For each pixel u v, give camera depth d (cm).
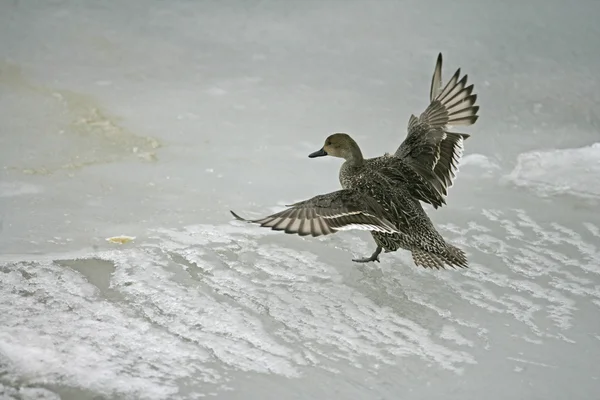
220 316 921
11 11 1752
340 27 1777
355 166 1056
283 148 1352
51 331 870
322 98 1520
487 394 820
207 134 1384
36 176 1215
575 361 873
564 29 1766
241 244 1070
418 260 948
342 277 1016
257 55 1661
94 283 962
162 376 820
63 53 1617
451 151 1002
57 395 785
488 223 1149
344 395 811
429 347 891
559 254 1076
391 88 1562
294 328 912
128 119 1413
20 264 985
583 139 1412
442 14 1828
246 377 829
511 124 1456
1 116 1380
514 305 971
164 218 1122
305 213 848
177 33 1725
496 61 1650
